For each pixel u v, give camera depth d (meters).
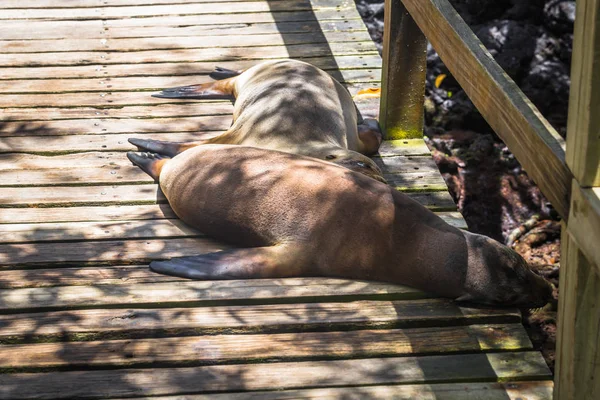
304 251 4.93
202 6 8.69
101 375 4.22
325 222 4.91
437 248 4.73
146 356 4.33
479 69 4.39
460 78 4.78
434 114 9.49
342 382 4.18
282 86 6.17
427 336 4.50
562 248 3.44
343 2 8.84
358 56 7.76
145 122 6.68
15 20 8.25
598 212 3.03
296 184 5.05
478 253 4.69
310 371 4.25
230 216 5.14
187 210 5.34
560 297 3.50
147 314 4.63
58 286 4.86
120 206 5.64
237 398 4.07
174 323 4.55
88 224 5.44
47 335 4.46
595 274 3.27
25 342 4.46
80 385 4.15
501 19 10.17
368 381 4.19
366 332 4.54
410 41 6.23
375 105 7.01
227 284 4.86
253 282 4.88
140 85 7.21
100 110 6.83
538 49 9.73
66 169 6.02
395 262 4.80
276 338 4.48
